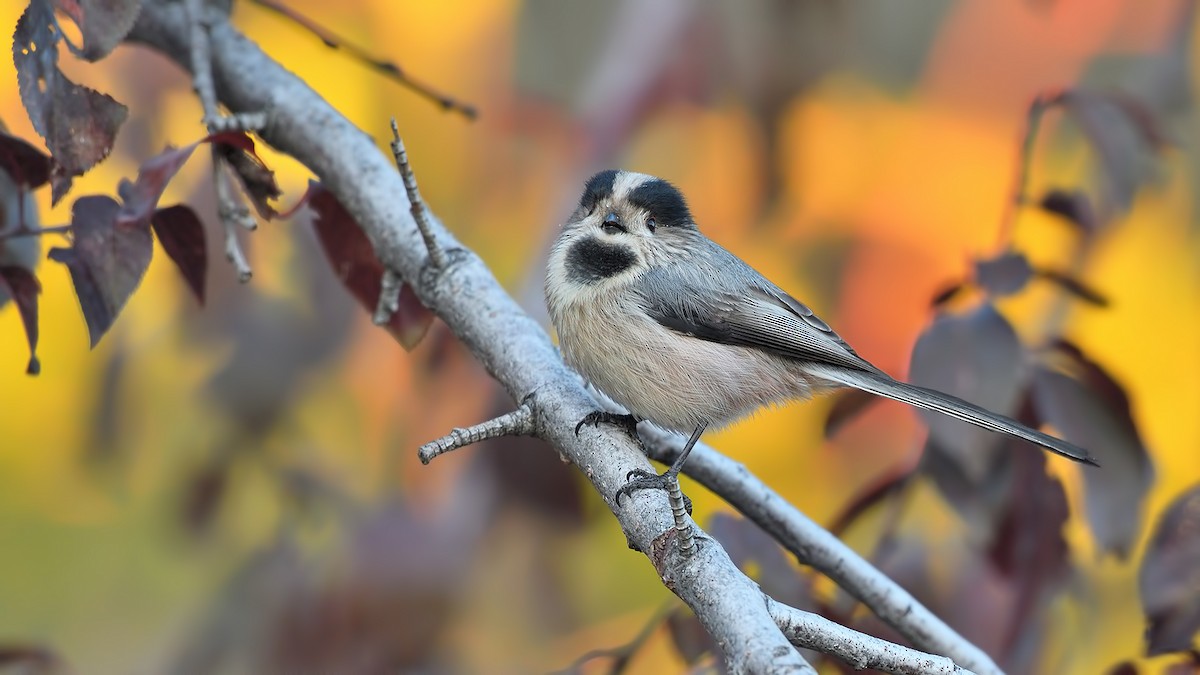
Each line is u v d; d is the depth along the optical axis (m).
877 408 12.68
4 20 11.12
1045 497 8.70
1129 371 12.00
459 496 10.25
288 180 11.91
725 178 11.84
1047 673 9.95
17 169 7.42
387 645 10.09
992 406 8.30
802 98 10.52
